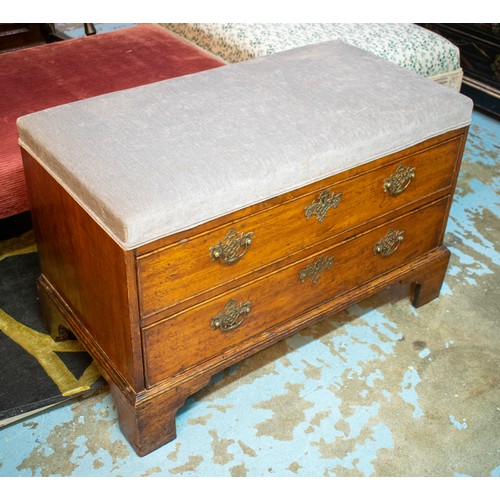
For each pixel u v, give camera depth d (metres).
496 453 1.34
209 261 1.15
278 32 2.09
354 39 2.04
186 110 1.29
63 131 1.21
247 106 1.31
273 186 1.15
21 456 1.29
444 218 1.59
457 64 2.14
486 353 1.58
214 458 1.30
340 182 1.27
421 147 1.38
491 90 2.75
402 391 1.47
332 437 1.35
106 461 1.29
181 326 1.19
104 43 2.12
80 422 1.37
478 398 1.46
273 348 1.56
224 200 1.09
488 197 2.18
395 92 1.40
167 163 1.11
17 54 2.02
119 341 1.19
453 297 1.75
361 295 1.50
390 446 1.34
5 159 1.47
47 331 1.57
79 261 1.23
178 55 2.03
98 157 1.12
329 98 1.36
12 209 1.52
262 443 1.34
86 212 1.11
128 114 1.27
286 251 1.27
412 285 1.69
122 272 1.06
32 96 1.74
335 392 1.46
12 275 1.74
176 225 1.06
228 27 2.17
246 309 1.28
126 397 1.22
